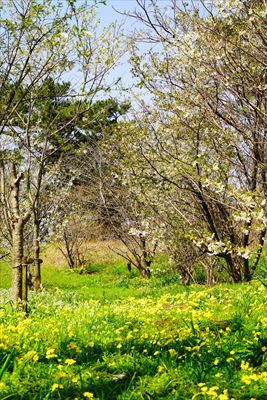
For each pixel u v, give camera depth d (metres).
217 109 11.41
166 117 13.80
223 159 12.91
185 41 10.60
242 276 15.57
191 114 12.40
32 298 14.02
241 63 10.47
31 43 10.41
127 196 19.61
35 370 5.32
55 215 23.00
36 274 16.05
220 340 6.30
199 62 10.95
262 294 10.58
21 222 10.14
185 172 12.43
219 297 11.72
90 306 11.75
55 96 12.28
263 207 9.65
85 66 11.88
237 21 9.98
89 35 11.55
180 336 6.63
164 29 11.16
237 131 11.35
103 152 19.38
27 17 9.98
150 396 4.72
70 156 21.64
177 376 5.18
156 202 16.03
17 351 5.89
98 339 6.94
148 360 5.70
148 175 14.69
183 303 11.64
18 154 11.04
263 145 11.51
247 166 12.49
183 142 14.01
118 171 17.58
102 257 32.47
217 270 18.64
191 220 16.02
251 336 6.41
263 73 10.83
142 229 18.27
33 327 7.75
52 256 34.12
